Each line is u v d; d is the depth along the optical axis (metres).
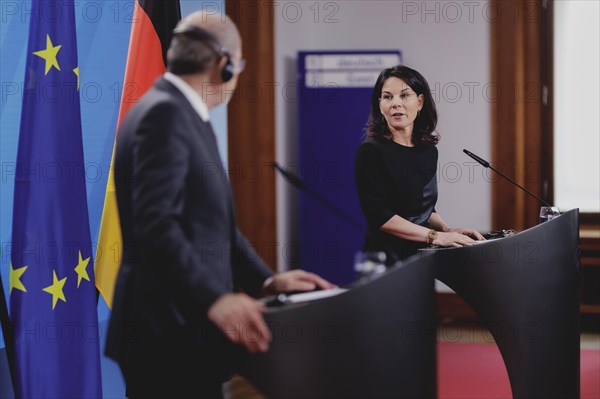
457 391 11.88
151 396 6.16
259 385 5.64
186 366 6.12
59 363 8.83
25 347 8.66
